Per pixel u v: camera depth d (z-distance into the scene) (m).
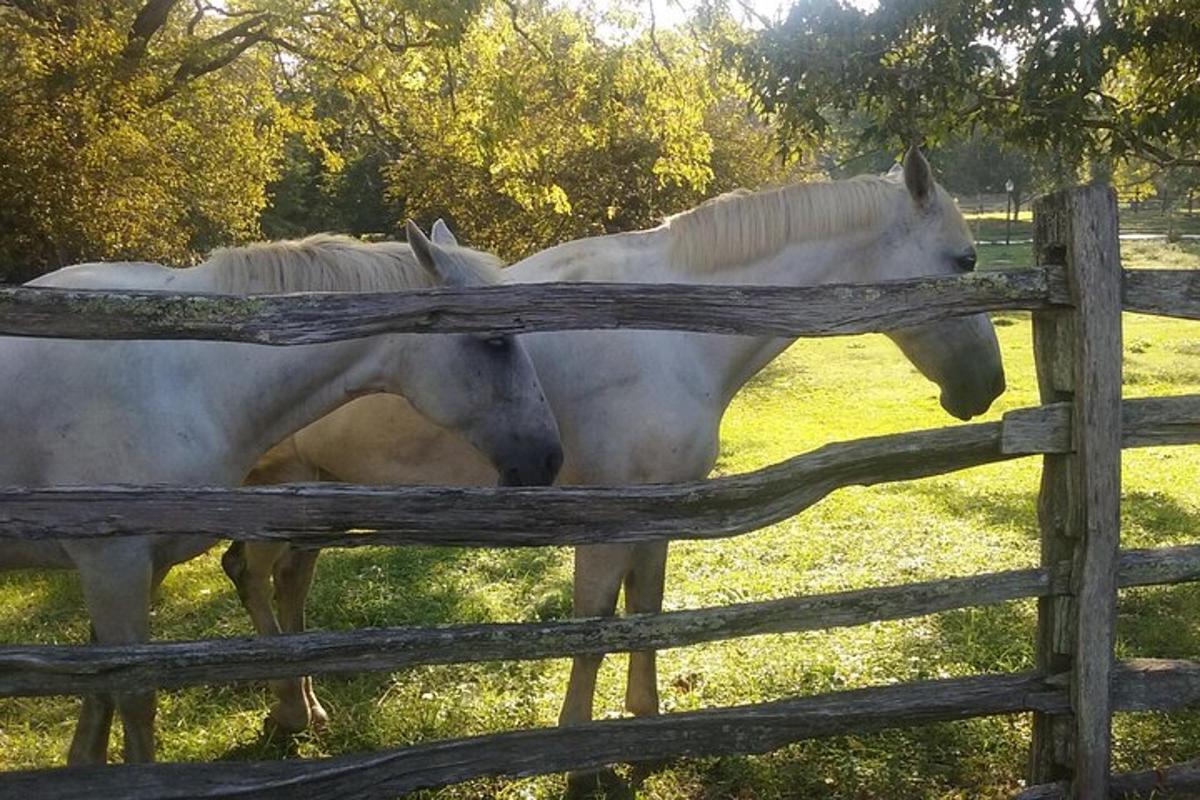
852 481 2.38
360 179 30.75
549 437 2.80
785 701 2.49
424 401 2.82
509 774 2.34
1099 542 2.40
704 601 4.91
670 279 3.29
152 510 2.01
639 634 2.32
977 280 2.31
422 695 3.84
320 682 4.00
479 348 2.75
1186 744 3.24
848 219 3.35
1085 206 2.29
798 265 3.36
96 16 12.49
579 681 3.24
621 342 3.14
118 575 2.54
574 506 2.20
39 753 3.43
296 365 2.75
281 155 19.19
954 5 4.45
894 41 4.79
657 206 16.52
